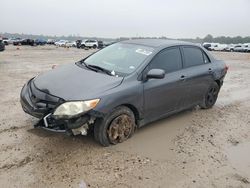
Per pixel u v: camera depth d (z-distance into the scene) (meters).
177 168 4.47
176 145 5.24
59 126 4.56
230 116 7.08
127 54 5.79
